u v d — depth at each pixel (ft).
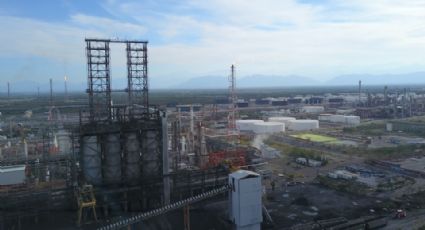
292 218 233.35
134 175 232.53
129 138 231.09
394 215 239.50
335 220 228.22
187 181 242.58
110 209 222.48
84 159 225.15
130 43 248.93
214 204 245.65
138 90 252.62
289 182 327.47
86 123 231.50
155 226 210.38
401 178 334.24
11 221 202.90
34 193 218.79
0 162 333.21
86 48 235.61
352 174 342.64
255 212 206.28
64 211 216.13
